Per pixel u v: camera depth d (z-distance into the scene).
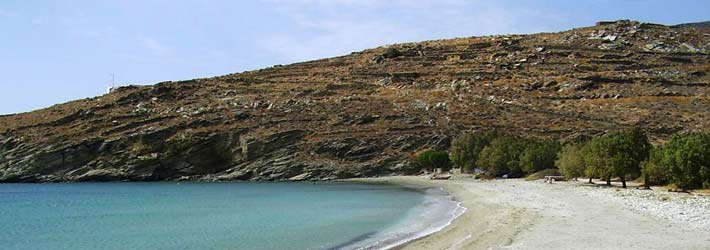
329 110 164.38
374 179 134.50
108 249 38.31
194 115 164.88
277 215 57.28
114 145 154.75
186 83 192.62
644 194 57.06
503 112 159.38
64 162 152.00
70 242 42.78
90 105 175.75
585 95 169.75
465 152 130.50
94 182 149.50
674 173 64.50
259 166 148.00
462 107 162.75
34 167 150.88
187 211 67.12
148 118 165.00
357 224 45.31
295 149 149.62
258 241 38.28
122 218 60.69
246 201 80.94
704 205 44.03
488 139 129.50
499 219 40.34
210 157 153.75
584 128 144.38
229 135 155.12
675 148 66.12
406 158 144.38
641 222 35.09
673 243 27.58
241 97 180.62
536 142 117.44
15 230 52.00
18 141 156.88
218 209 68.50
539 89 179.50
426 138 148.25
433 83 193.50
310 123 158.00
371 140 149.50
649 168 69.12
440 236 34.41
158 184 137.88
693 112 151.12
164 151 154.50
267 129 155.88
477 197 64.75
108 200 91.81
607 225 34.25
